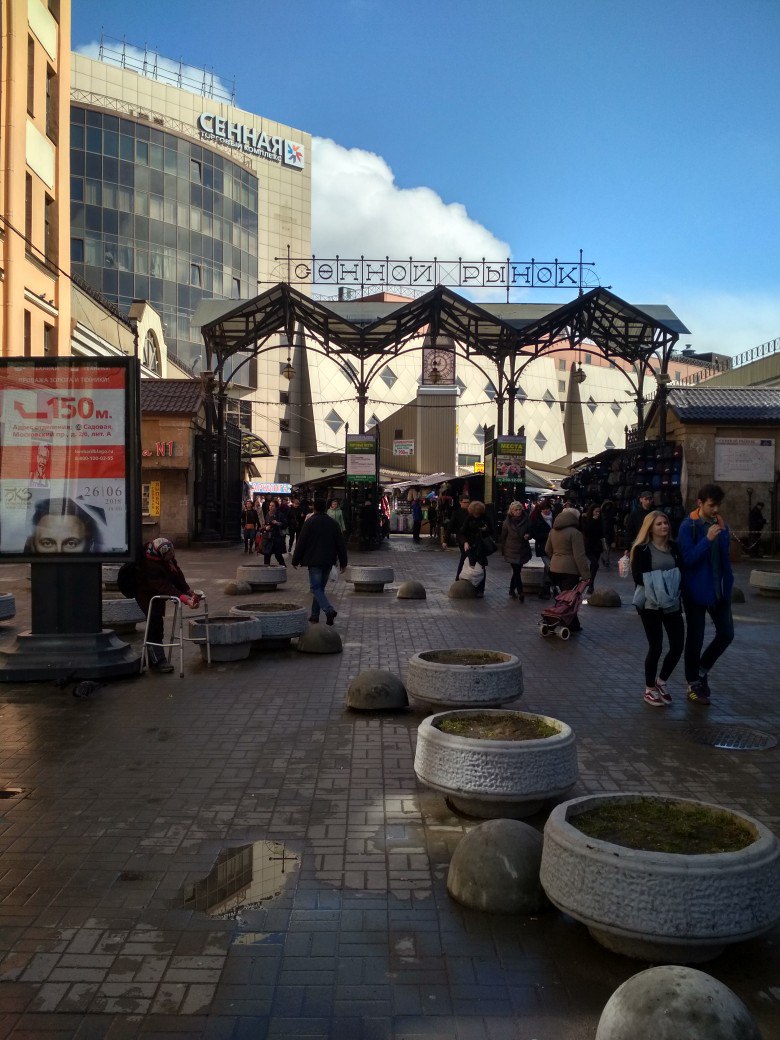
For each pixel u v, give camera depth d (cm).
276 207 8212
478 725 527
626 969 329
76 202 6181
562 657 986
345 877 412
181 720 702
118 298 6347
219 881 407
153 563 899
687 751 621
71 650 845
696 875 315
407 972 328
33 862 429
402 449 5538
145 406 2825
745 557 2562
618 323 2914
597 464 3669
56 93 2720
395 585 1797
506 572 2116
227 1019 299
